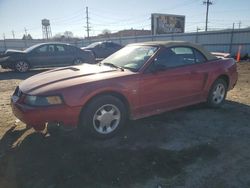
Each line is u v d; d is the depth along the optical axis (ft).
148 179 9.62
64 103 11.62
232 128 14.48
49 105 11.52
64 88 11.79
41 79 13.33
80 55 45.83
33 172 10.16
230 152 11.69
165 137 13.25
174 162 10.78
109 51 64.49
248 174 9.96
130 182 9.45
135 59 15.01
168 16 149.79
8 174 10.08
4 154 11.69
